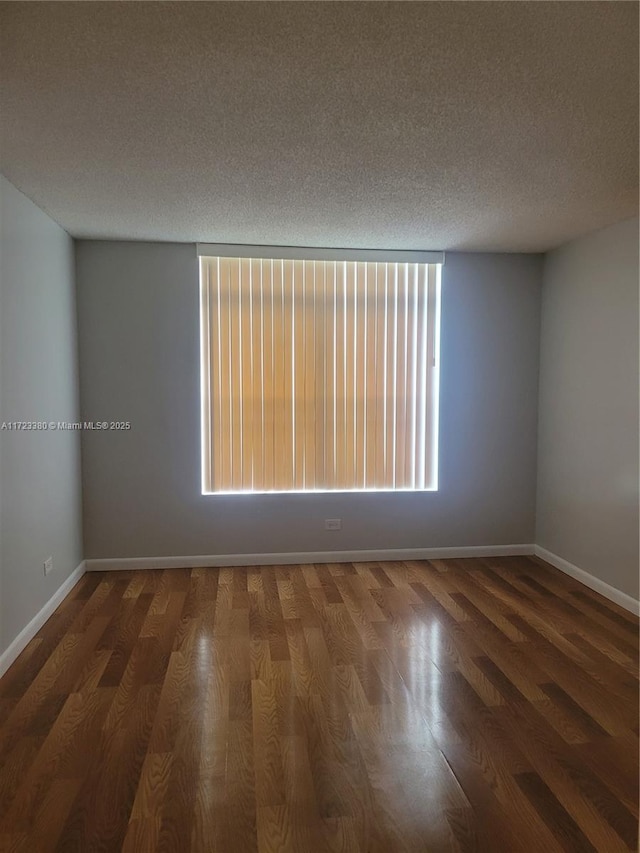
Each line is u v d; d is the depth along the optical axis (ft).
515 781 6.40
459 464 14.96
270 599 11.95
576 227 12.13
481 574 13.70
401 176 9.10
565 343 13.74
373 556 14.76
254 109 6.93
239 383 13.99
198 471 14.02
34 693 8.21
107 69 6.03
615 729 7.40
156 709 7.80
